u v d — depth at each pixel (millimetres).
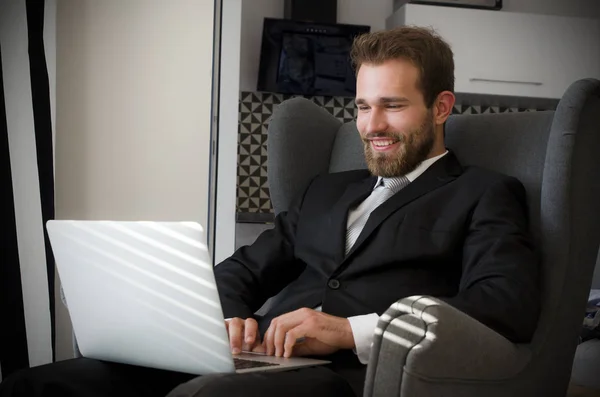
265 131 4465
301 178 1805
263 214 3818
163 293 1096
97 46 2600
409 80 1474
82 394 1184
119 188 2604
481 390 1128
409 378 997
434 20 4316
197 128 2658
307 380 1071
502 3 4746
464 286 1327
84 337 1240
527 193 1511
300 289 1521
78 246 1175
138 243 1110
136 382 1234
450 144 1682
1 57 2342
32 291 2475
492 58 4379
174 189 2641
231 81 2727
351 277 1440
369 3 4617
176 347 1111
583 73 4477
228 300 1535
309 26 4262
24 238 2463
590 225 1366
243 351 1342
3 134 2186
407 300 1044
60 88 2566
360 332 1279
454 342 1023
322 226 1571
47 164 2338
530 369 1244
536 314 1254
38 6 2342
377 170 1517
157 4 2641
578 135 1353
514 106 4754
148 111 2629
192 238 1058
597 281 2973
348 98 4543
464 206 1436
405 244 1421
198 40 2666
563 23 4449
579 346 2596
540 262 1356
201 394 971
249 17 4461
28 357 2238
